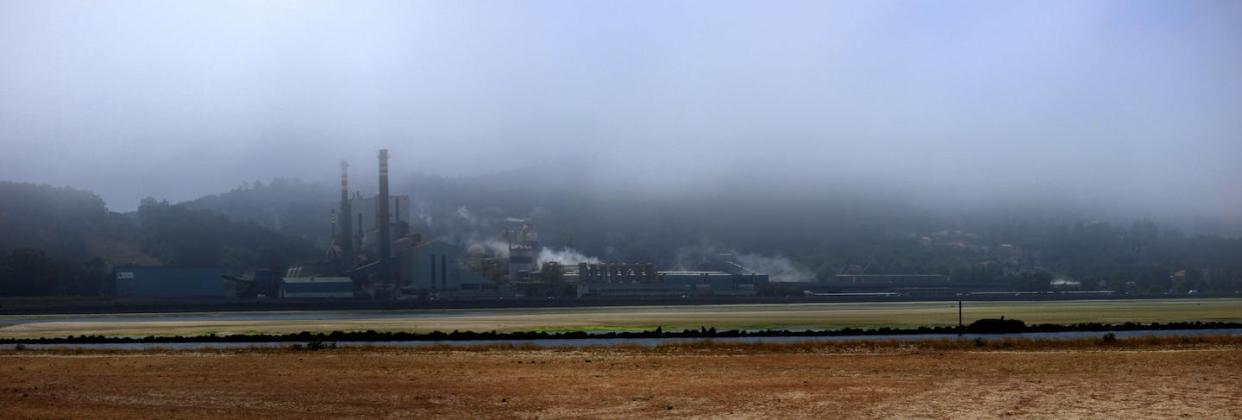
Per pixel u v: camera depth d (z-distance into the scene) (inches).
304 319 6417.3
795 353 3006.9
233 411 1815.9
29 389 2121.1
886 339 3740.2
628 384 2169.0
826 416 1716.3
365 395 2006.6
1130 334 4173.2
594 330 4901.6
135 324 5679.1
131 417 1745.8
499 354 2984.7
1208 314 6894.7
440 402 1910.7
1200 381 2143.2
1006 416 1694.1
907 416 1705.2
